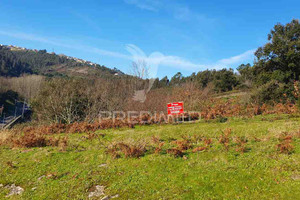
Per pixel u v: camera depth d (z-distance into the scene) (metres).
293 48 22.08
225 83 44.56
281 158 5.88
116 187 5.44
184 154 7.11
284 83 20.45
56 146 9.69
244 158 6.19
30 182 6.36
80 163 7.32
